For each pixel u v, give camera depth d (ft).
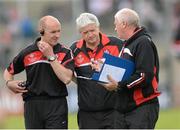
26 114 69.15
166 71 162.81
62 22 156.04
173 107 161.17
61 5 158.92
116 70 65.21
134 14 66.28
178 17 163.73
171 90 162.20
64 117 68.80
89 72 70.28
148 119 65.31
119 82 65.05
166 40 162.61
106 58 64.95
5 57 153.48
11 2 159.63
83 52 70.79
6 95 145.59
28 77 68.64
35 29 157.58
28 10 159.84
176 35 163.22
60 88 68.39
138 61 64.80
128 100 65.62
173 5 163.73
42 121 68.69
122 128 66.18
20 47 155.02
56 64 66.85
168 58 163.22
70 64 68.44
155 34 161.99
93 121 70.74
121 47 70.90
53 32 67.51
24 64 69.05
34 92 68.28
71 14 156.66
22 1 159.43
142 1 158.92
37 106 68.39
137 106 65.51
